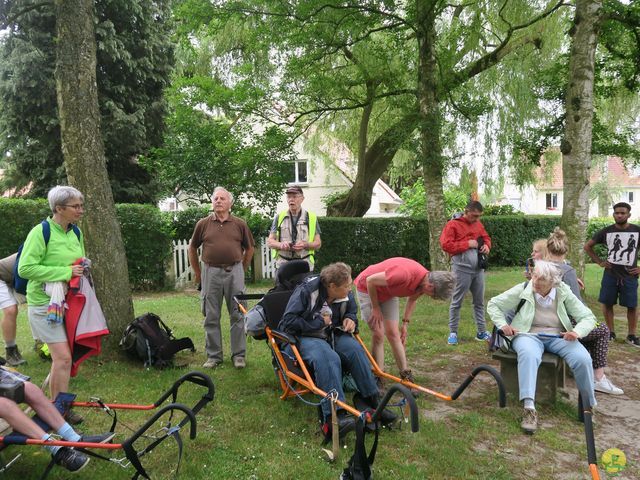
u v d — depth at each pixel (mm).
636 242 6758
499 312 4746
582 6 8492
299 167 23172
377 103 14930
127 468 3443
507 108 13477
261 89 12000
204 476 3359
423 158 9984
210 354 5586
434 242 10141
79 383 4953
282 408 4465
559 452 3873
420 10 9492
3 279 5418
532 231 16906
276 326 4566
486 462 3662
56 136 17031
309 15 9805
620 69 10398
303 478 3363
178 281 12227
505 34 12656
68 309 3906
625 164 10969
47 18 16141
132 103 17578
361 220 13984
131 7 17125
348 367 4195
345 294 4242
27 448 3654
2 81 16422
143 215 11492
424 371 5684
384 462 3578
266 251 12969
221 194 5418
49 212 10836
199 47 15453
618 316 8641
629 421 4477
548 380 4629
